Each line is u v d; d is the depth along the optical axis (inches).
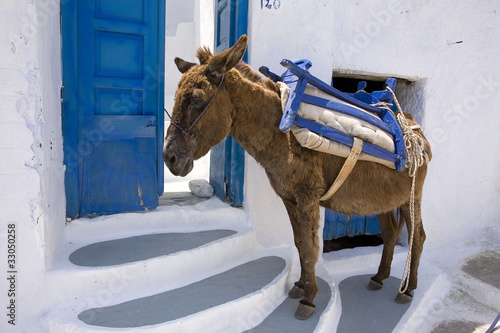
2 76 87.4
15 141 89.4
